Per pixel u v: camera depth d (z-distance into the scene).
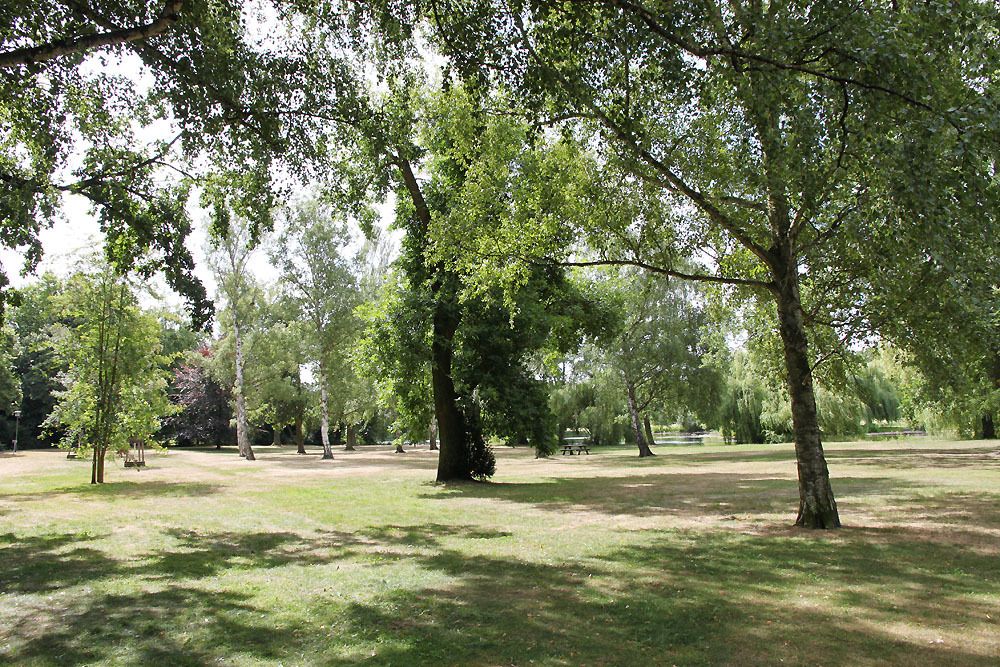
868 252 8.38
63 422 23.89
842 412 32.34
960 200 5.75
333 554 8.63
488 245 12.51
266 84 9.95
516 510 13.10
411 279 20.55
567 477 22.17
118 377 23.14
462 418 20.56
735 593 6.18
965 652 4.51
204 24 8.81
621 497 14.98
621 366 36.75
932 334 10.14
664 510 12.46
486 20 7.43
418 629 5.23
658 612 5.60
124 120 12.22
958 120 5.71
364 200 14.39
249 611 5.82
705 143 10.20
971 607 5.59
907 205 5.93
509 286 13.62
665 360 36.16
